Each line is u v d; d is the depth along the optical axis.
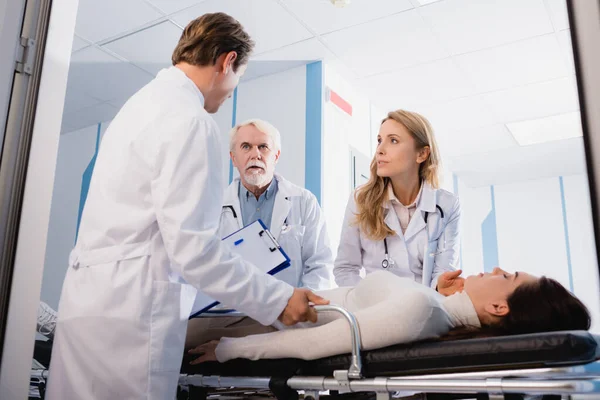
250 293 1.02
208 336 1.37
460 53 3.26
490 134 4.63
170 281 1.05
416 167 1.83
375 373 0.97
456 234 1.90
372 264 1.90
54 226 4.53
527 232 5.89
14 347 0.98
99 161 1.12
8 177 1.02
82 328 0.99
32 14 1.10
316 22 2.93
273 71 3.50
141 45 3.23
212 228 1.03
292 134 3.33
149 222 1.02
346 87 3.65
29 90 1.07
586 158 0.66
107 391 0.97
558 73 3.49
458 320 1.10
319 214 2.31
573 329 1.05
